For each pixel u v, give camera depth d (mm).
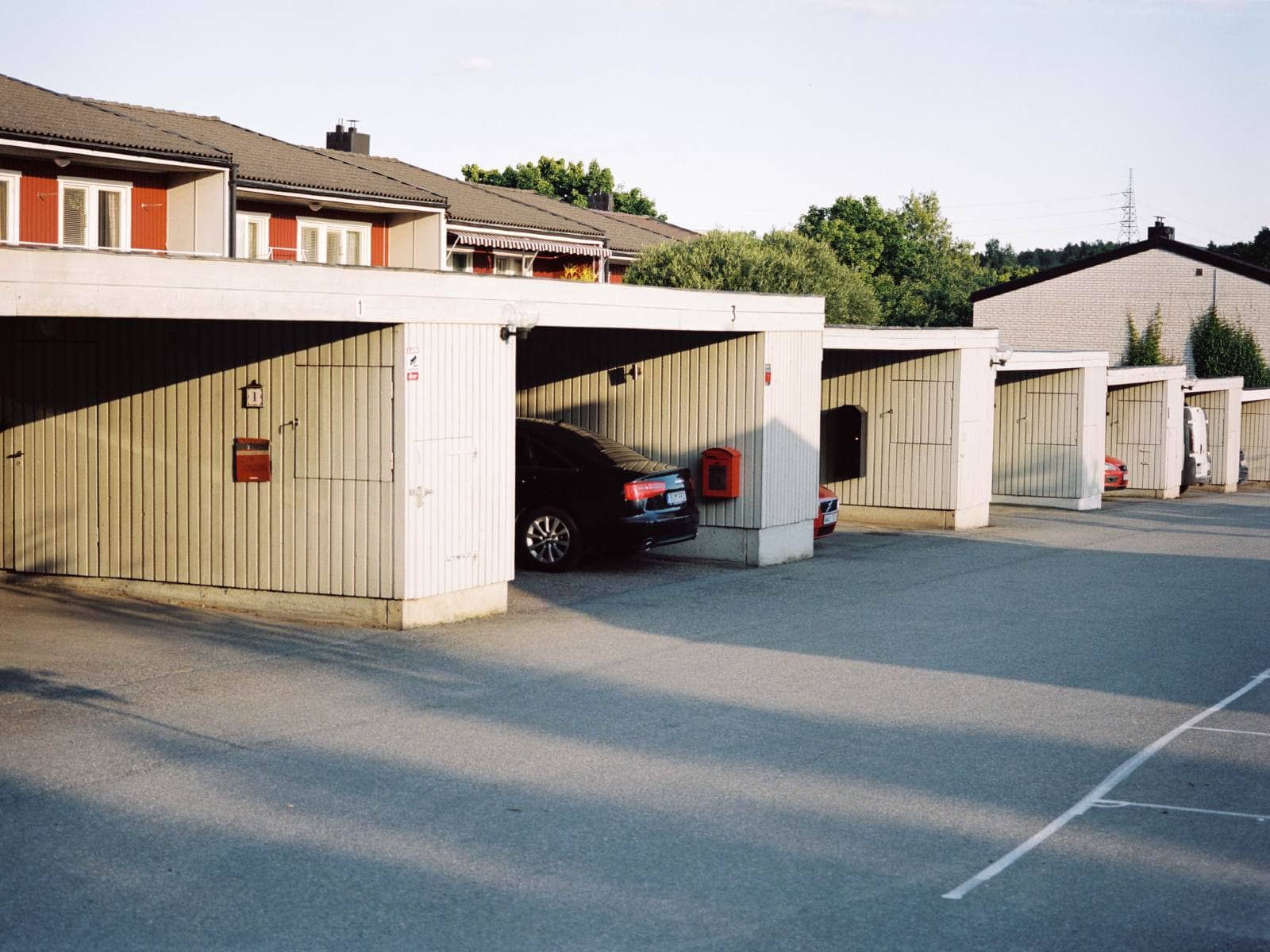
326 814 6988
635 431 18172
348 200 23938
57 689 9789
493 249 30031
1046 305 54094
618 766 8016
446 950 5227
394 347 12344
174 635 12023
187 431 13562
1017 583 16750
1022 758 8414
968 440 23953
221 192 20891
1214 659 11906
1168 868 6367
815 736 8883
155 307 10023
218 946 5223
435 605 12867
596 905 5734
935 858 6457
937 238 92125
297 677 10438
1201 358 50781
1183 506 32219
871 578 16828
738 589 15539
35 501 14633
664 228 43250
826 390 24625
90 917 5500
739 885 6012
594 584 15719
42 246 9305
